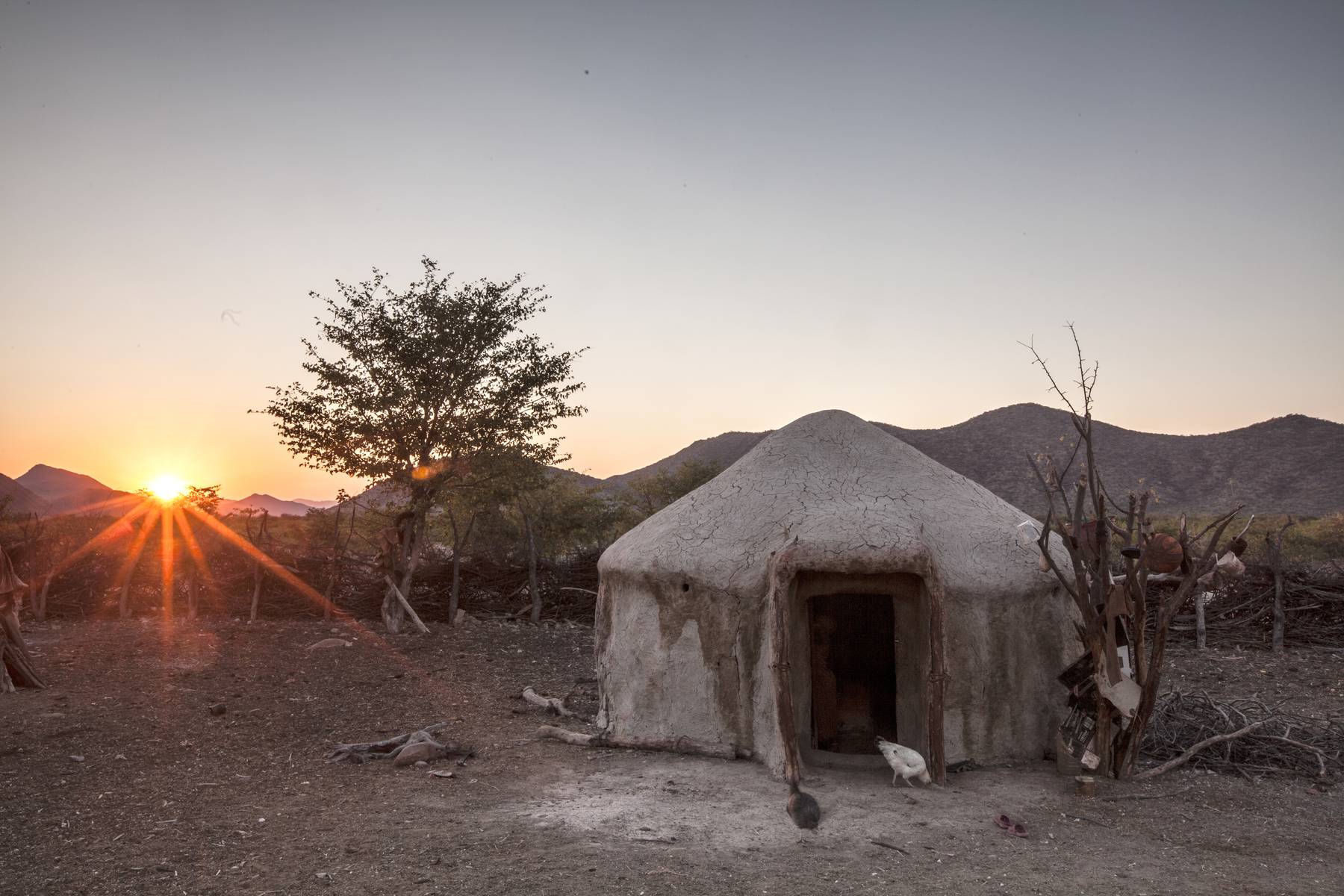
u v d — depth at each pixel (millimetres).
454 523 13969
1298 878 4484
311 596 13648
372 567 14391
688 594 7051
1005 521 7453
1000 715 6633
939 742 6012
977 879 4438
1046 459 6312
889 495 7453
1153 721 7188
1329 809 5602
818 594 6555
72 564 13867
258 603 13453
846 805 5621
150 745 6762
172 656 10445
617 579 7531
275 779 6039
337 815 5289
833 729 7367
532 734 7469
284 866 4457
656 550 7301
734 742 6766
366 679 9477
